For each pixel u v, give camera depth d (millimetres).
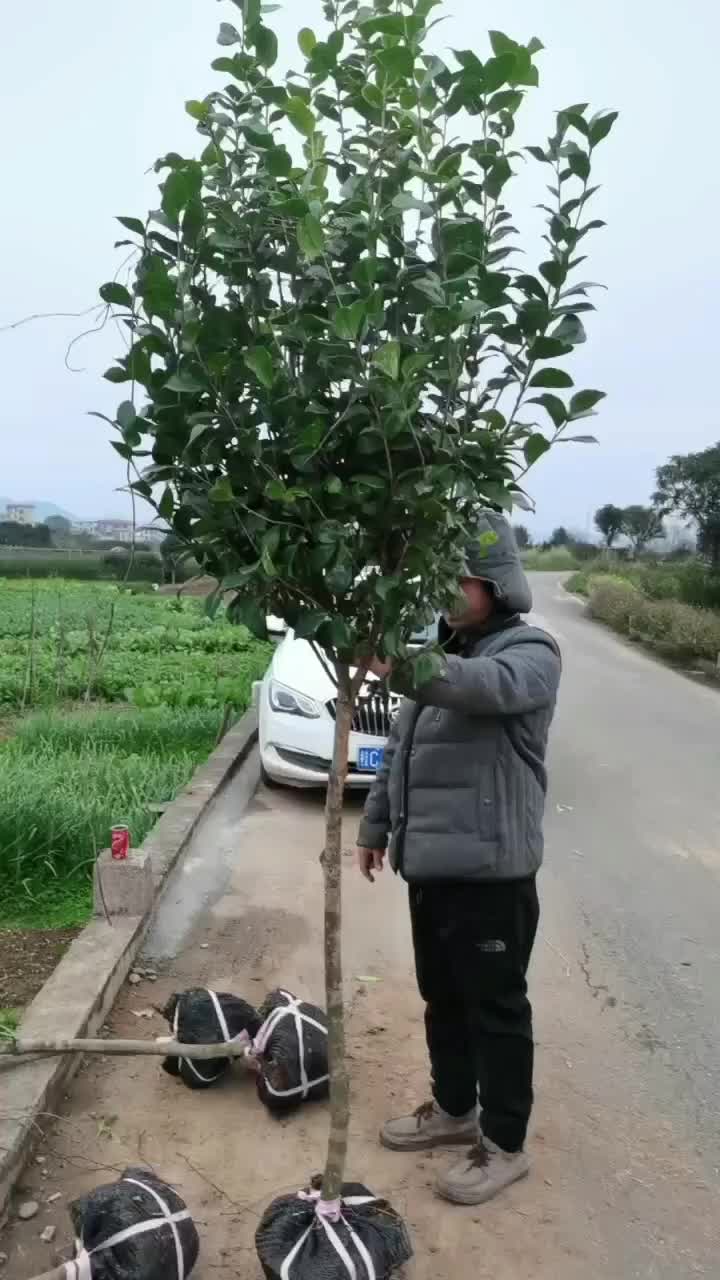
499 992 2883
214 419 2133
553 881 5836
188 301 2176
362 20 2287
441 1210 2926
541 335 2170
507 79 2098
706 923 5238
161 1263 2484
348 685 2377
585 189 2154
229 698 10477
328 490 2084
